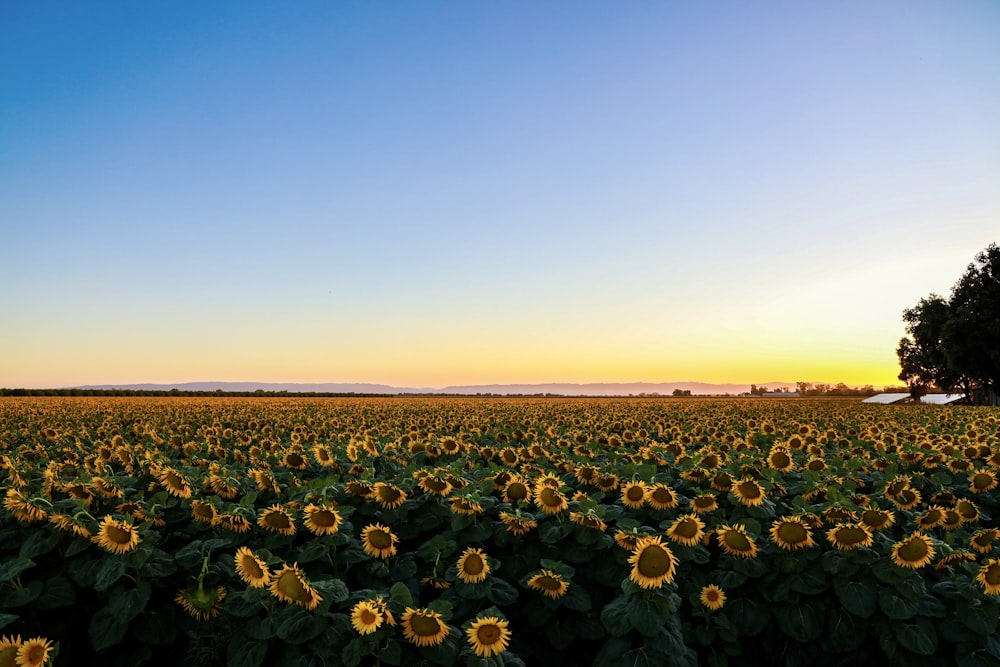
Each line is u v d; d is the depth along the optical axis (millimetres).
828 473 8320
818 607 5988
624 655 5176
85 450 11344
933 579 6008
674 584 5477
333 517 6062
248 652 4961
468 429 16094
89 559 5828
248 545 6273
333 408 31406
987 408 39312
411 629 4648
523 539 6695
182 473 7676
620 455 10523
